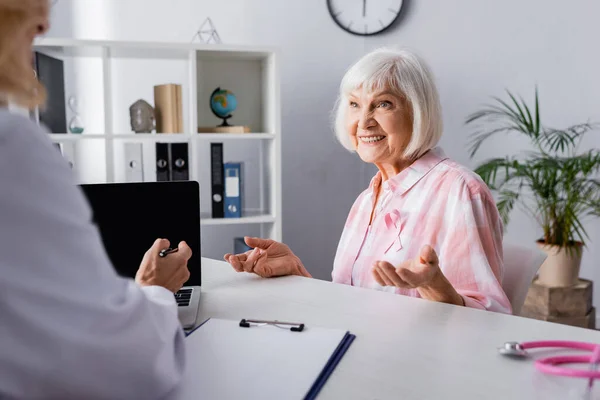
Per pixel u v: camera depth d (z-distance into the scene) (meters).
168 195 1.17
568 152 3.15
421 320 0.97
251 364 0.76
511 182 3.19
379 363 0.79
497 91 3.20
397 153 1.57
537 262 1.44
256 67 3.09
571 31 3.13
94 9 3.02
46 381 0.47
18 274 0.46
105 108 2.67
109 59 2.83
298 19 3.18
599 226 3.17
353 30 3.20
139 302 0.55
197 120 3.01
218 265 1.42
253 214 2.96
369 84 1.54
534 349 0.84
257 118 3.11
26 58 0.53
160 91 2.82
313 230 3.32
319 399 0.69
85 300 0.49
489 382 0.73
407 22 3.19
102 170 3.06
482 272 1.32
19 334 0.46
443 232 1.42
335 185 3.31
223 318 0.99
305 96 3.23
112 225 1.13
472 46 3.18
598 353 0.74
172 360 0.61
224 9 3.13
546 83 3.17
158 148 2.74
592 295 2.95
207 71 3.05
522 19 3.15
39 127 0.51
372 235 1.58
